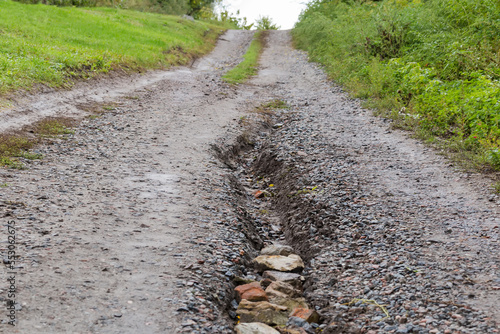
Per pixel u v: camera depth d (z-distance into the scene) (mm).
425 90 11219
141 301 3814
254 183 8430
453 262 4613
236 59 26172
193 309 3803
